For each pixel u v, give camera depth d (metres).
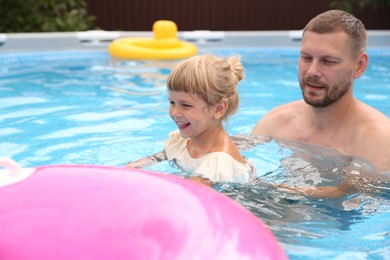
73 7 9.26
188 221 1.67
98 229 1.60
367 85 5.19
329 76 2.88
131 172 1.95
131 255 1.52
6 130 3.72
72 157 3.21
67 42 6.72
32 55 6.40
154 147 3.39
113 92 4.89
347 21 2.86
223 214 1.77
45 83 5.22
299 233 2.30
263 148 3.25
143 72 5.75
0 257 1.53
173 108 2.76
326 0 9.55
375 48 6.93
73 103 4.49
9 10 8.57
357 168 2.90
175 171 2.81
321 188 2.69
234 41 7.11
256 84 5.24
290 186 2.71
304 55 2.93
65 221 1.63
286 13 9.65
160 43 6.39
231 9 9.62
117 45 6.39
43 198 1.74
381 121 2.98
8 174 1.90
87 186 1.81
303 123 3.28
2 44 6.44
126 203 1.72
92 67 5.99
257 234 1.73
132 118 4.06
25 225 1.62
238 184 2.69
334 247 2.20
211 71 2.71
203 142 2.82
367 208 2.53
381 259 2.12
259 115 4.16
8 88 4.99
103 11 9.46
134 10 9.48
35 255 1.52
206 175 2.66
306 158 3.06
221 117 2.79
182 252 1.55
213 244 1.61
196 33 7.07
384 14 9.41
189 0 9.55
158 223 1.64
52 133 3.67
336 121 3.09
